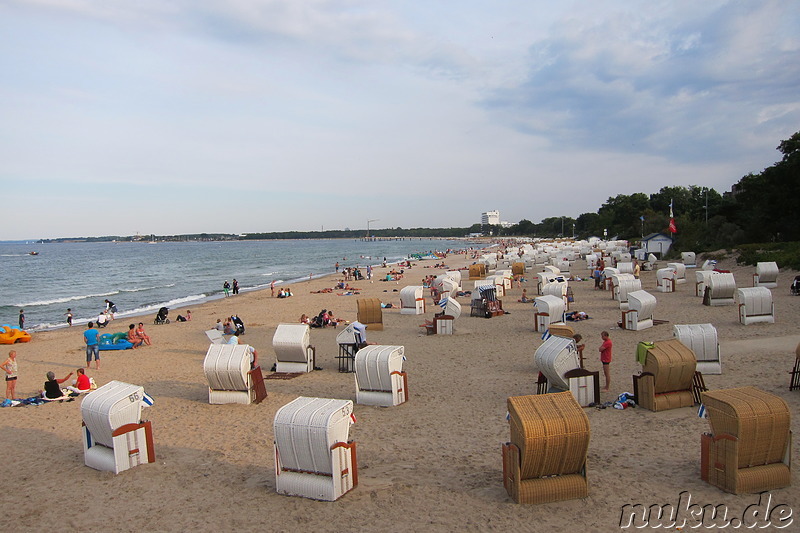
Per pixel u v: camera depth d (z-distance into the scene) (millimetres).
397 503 8266
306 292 48719
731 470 7930
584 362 17234
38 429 12992
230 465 10203
